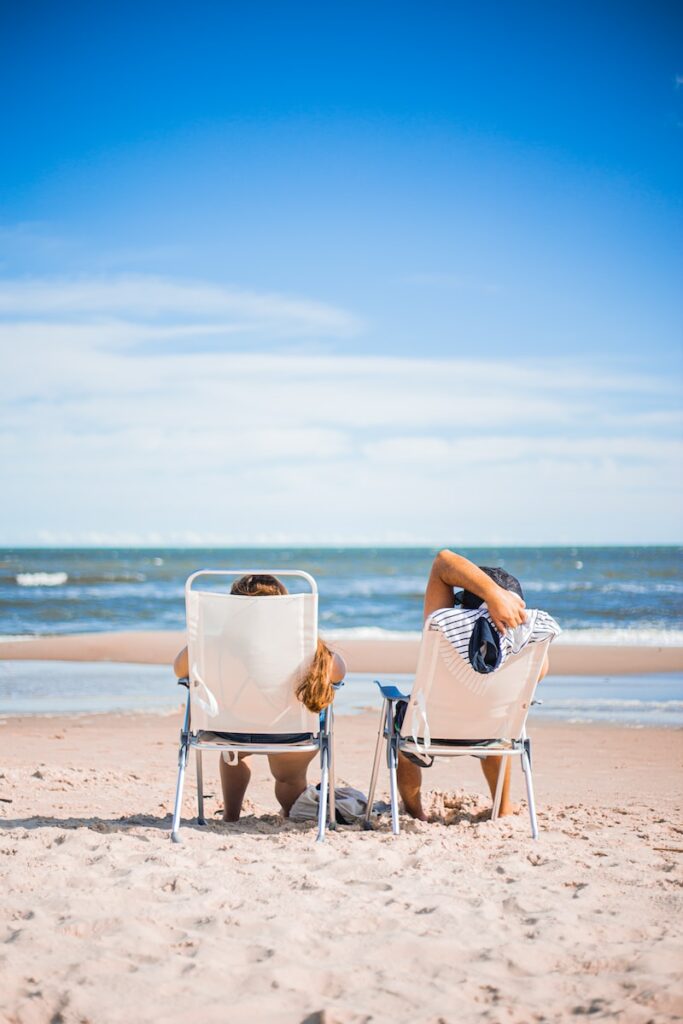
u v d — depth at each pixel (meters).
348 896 3.46
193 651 4.52
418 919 3.21
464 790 5.90
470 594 4.55
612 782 6.15
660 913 3.30
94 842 4.19
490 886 3.59
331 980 2.73
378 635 19.66
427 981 2.71
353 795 5.07
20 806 5.22
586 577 39.50
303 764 5.04
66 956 2.87
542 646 4.39
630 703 9.99
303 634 4.49
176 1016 2.47
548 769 6.59
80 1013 2.48
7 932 3.06
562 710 9.49
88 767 6.60
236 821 4.88
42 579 37.25
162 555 74.88
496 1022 2.43
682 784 6.09
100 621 22.58
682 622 21.92
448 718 4.52
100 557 68.56
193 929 3.14
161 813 5.17
